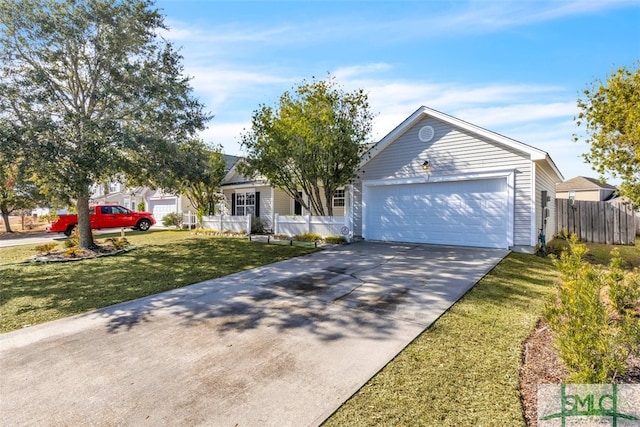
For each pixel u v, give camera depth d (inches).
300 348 151.6
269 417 104.8
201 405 112.1
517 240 379.9
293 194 517.7
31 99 351.3
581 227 520.7
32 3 360.8
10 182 447.5
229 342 160.9
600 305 116.0
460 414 102.3
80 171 346.0
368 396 113.3
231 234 608.7
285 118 450.0
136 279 292.2
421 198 450.0
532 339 151.7
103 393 120.8
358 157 467.2
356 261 337.4
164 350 154.5
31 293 253.4
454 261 324.2
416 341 153.9
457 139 418.6
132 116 410.3
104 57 395.9
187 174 439.8
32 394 121.3
